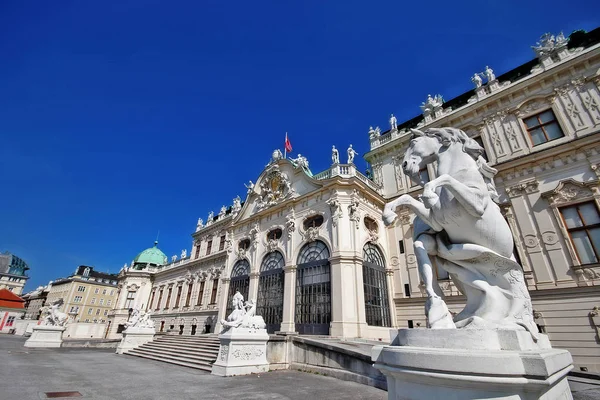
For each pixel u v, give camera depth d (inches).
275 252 912.9
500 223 135.6
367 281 743.7
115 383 345.1
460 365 97.8
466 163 151.3
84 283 2810.0
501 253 135.2
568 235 574.2
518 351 99.4
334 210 784.9
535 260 596.4
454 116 819.4
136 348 765.3
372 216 857.5
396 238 854.5
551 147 626.5
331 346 429.7
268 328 810.2
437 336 114.8
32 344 817.5
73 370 436.8
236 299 486.9
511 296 128.9
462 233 139.3
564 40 691.4
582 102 632.4
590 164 581.0
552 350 113.1
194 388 327.6
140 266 1902.1
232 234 1108.5
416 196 848.9
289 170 999.6
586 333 510.9
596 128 598.2
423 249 147.3
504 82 772.6
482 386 94.7
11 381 325.4
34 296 3371.1
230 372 415.8
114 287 2974.9
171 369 484.4
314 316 727.7
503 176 686.5
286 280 817.5
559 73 672.4
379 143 1016.9
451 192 133.8
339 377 398.3
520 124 704.4
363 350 397.4
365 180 893.8
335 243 749.9
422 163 173.3
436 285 142.4
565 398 112.1
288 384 354.9
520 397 90.7
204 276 1387.8
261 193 1071.6
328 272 743.7
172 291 1567.4
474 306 137.2
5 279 3772.1
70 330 1569.9
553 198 605.3
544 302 565.3
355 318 671.8
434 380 103.3
